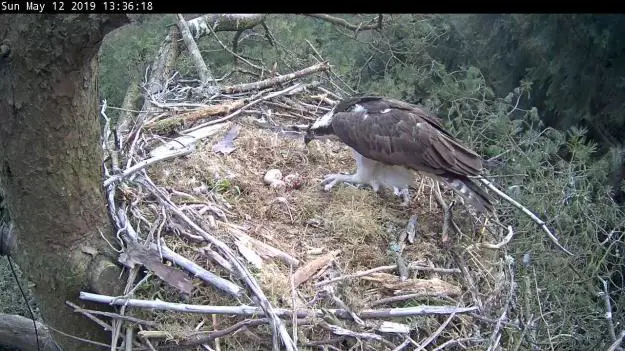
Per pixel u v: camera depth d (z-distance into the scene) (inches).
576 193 139.7
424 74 172.1
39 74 86.6
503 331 108.8
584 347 136.1
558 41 189.5
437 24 206.5
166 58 143.1
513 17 196.9
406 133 111.0
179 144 118.2
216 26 152.2
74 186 93.7
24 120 89.2
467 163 110.2
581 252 136.8
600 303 149.3
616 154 164.1
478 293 105.9
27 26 84.0
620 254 150.0
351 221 110.7
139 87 144.7
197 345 95.4
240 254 102.8
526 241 130.7
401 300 102.3
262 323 94.8
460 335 101.1
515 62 201.9
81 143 92.1
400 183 115.8
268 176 116.4
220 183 113.3
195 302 97.5
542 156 151.5
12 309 147.6
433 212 116.1
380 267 105.5
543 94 199.5
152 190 105.6
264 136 124.0
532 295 126.6
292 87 133.3
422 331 100.7
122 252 97.5
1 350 138.5
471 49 208.7
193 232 102.7
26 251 97.3
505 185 144.6
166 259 99.0
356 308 98.4
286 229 109.9
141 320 95.3
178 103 128.4
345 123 114.1
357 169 117.9
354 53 201.5
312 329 96.8
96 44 85.2
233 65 168.6
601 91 185.5
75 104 89.4
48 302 99.1
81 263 96.2
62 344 103.0
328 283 102.3
